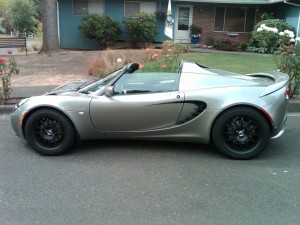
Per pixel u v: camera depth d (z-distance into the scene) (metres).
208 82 4.74
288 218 3.19
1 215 3.28
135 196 3.63
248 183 3.92
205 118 4.60
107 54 12.86
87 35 19.91
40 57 16.31
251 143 4.60
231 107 4.52
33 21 40.50
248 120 4.54
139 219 3.19
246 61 13.81
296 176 4.11
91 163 4.54
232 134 4.57
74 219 3.21
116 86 4.84
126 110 4.69
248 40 20.70
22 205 3.46
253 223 3.12
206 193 3.68
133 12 21.19
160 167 4.38
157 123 4.73
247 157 4.59
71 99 4.74
